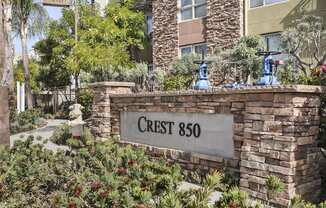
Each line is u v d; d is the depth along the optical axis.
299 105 4.83
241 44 11.88
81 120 14.48
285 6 14.47
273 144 4.94
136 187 3.19
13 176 4.57
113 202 3.22
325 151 5.81
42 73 26.77
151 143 7.71
